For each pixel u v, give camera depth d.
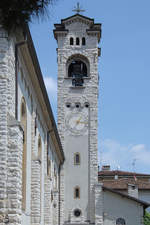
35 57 31.09
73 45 67.75
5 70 24.84
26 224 32.50
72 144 64.81
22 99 30.61
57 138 51.38
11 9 22.92
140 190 78.75
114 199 62.34
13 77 26.36
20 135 24.78
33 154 35.38
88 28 68.12
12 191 23.77
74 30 68.19
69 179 63.59
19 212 24.11
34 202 34.97
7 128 24.39
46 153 45.03
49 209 43.66
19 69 28.95
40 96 37.88
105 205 62.22
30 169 34.66
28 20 23.45
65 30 67.88
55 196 53.88
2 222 23.36
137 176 96.06
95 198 62.00
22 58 29.59
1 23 24.03
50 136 48.81
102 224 61.09
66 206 62.69
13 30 24.59
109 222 61.69
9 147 24.23
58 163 62.03
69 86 66.62
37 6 22.56
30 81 33.81
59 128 65.50
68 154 64.56
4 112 24.42
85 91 66.31
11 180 23.88
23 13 23.02
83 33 68.06
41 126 41.66
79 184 63.34
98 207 61.69
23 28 25.11
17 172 23.95
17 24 24.03
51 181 48.50
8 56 25.20
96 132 64.94
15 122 24.47
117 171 98.56
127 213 61.84
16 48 27.23
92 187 63.09
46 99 39.59
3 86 24.69
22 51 28.89
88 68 67.38
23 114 31.86
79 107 65.88
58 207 61.53
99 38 69.19
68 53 67.56
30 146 34.75
